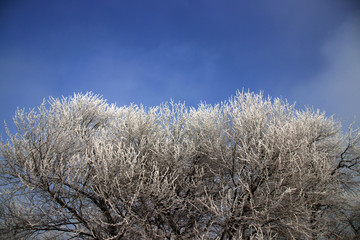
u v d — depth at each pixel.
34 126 6.63
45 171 6.25
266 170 6.00
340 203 7.96
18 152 6.23
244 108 7.95
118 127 8.16
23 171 6.35
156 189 6.27
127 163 6.58
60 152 7.01
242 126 7.44
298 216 5.95
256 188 6.54
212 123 8.19
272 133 6.27
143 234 6.36
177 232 7.10
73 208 6.43
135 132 7.72
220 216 5.91
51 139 6.77
